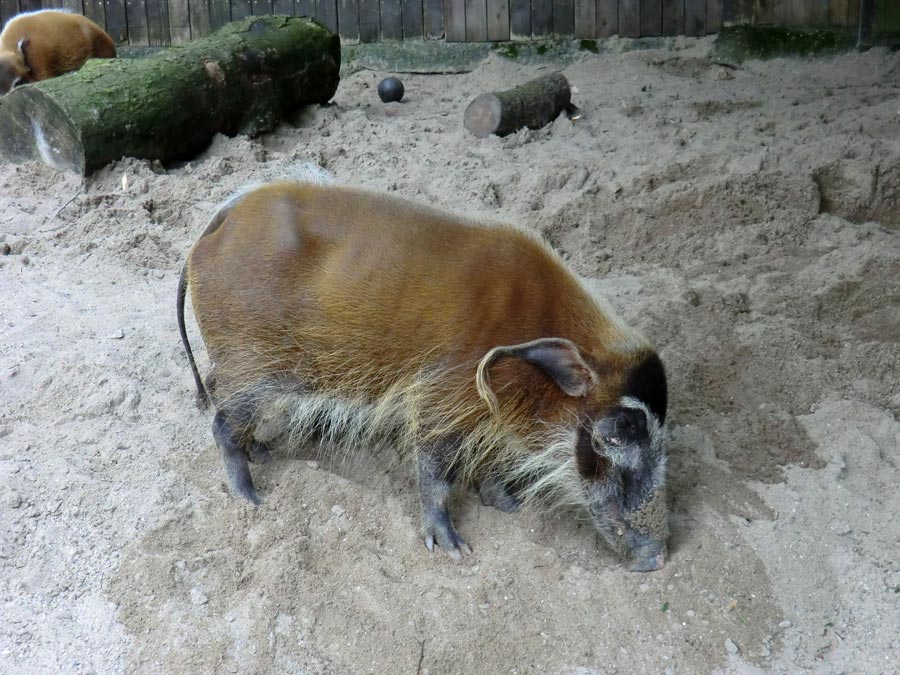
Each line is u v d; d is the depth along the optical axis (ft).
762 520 11.65
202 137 23.94
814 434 13.08
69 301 16.44
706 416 13.51
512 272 11.11
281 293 11.60
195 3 36.78
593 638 10.23
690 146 23.53
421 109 29.99
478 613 10.43
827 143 21.36
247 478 12.07
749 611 10.49
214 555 11.05
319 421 13.01
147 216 20.02
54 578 10.75
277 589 10.55
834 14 33.50
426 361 11.16
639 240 18.95
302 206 11.90
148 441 12.86
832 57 31.96
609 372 10.76
